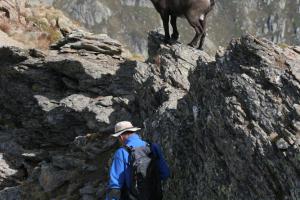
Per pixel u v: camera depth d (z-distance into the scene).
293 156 7.82
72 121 20.47
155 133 12.41
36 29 35.00
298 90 8.49
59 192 16.44
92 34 25.48
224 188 9.25
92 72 20.84
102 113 18.66
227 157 9.19
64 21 36.50
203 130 10.31
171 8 19.59
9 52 23.72
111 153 16.77
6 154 21.53
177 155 11.18
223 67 9.95
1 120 24.08
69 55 23.25
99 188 15.04
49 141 21.52
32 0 38.62
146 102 16.22
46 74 22.52
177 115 12.14
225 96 9.52
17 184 20.05
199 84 11.19
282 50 9.46
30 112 22.47
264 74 9.04
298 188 7.70
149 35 21.39
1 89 23.98
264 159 8.33
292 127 8.16
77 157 17.20
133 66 21.14
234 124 8.98
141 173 8.53
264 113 8.68
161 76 16.25
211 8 19.66
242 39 9.79
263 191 8.38
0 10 35.00
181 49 16.78
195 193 10.21
